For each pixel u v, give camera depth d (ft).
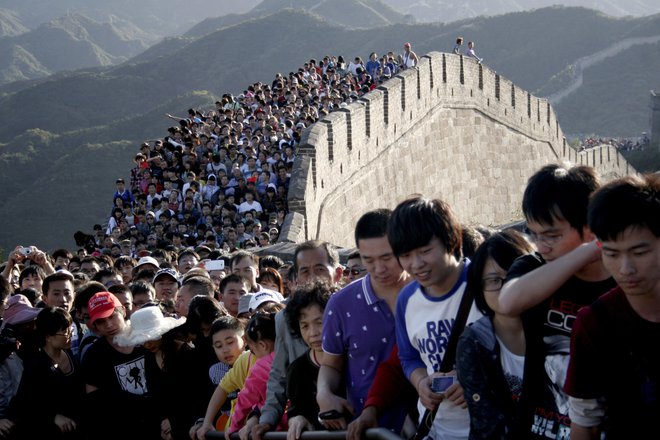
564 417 11.94
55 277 26.94
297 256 20.45
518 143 127.24
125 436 22.16
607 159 162.20
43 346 22.90
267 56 495.82
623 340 10.76
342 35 507.71
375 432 13.94
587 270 11.89
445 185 108.58
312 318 16.44
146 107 450.71
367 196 88.28
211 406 20.27
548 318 12.09
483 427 12.30
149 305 25.14
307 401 16.75
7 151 352.69
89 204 297.12
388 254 15.11
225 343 20.61
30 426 22.36
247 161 71.72
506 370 12.40
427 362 13.93
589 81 401.49
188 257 36.81
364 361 15.74
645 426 10.78
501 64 454.40
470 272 12.71
